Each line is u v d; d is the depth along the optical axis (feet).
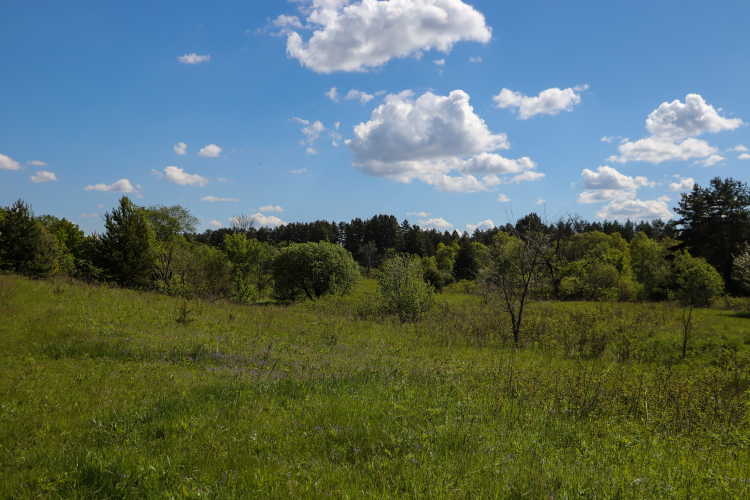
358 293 111.04
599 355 43.88
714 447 16.62
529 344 47.96
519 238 54.70
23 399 18.30
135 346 30.50
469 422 16.79
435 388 22.63
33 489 10.68
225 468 12.09
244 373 24.59
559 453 14.44
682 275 118.93
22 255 77.41
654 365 36.52
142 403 18.10
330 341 41.01
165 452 13.03
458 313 71.82
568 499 10.65
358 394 20.86
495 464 12.70
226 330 41.96
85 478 11.14
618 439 15.69
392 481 11.37
